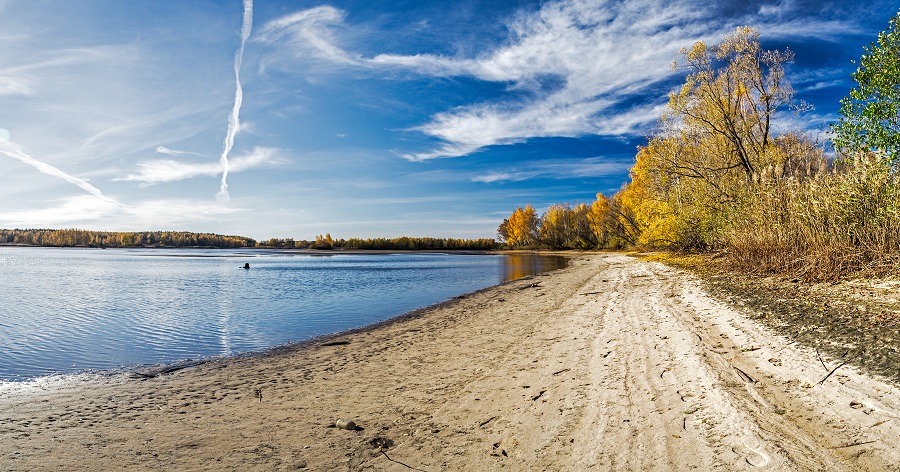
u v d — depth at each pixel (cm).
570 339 959
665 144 2756
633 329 965
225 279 3469
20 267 5284
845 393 493
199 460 494
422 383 748
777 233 1486
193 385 811
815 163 1658
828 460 374
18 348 1162
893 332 664
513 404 607
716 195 2512
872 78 1171
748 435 428
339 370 874
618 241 7588
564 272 3228
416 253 12725
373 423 583
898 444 379
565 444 469
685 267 2273
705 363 658
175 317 1655
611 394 596
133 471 471
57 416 656
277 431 572
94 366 974
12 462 498
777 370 600
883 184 1184
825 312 844
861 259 1151
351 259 8225
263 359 1008
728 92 2483
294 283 3061
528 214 11806
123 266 5603
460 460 460
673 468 394
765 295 1105
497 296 1930
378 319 1545
